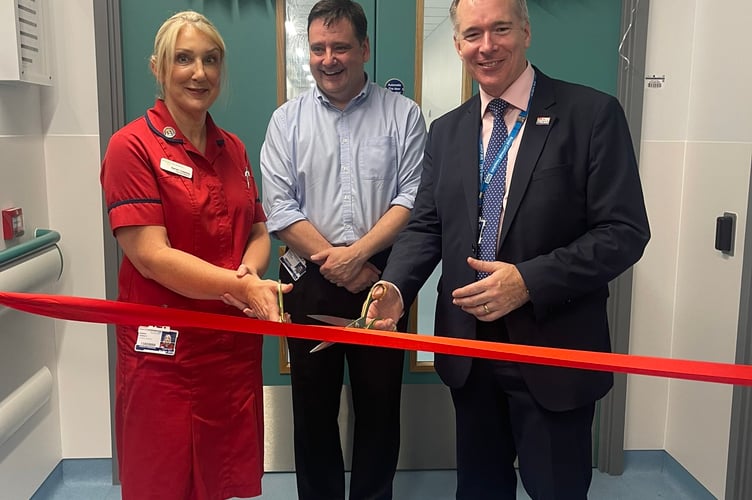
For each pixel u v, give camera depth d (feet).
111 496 7.79
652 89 7.82
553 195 4.50
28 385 6.97
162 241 4.74
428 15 7.67
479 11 4.47
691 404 7.75
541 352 3.84
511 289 4.34
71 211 7.66
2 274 6.08
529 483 4.87
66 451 8.08
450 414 8.38
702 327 7.47
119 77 7.41
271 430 8.29
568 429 4.69
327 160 6.43
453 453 8.45
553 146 4.52
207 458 5.15
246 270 4.72
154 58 4.97
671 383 8.26
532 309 4.63
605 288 4.82
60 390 7.96
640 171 7.96
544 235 4.55
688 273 7.80
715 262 7.20
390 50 7.70
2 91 6.50
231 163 5.36
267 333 3.96
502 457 5.22
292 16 7.59
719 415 7.14
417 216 5.39
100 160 7.59
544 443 4.70
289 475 8.34
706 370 3.57
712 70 7.30
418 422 8.38
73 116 7.54
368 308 4.73
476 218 4.78
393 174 6.54
